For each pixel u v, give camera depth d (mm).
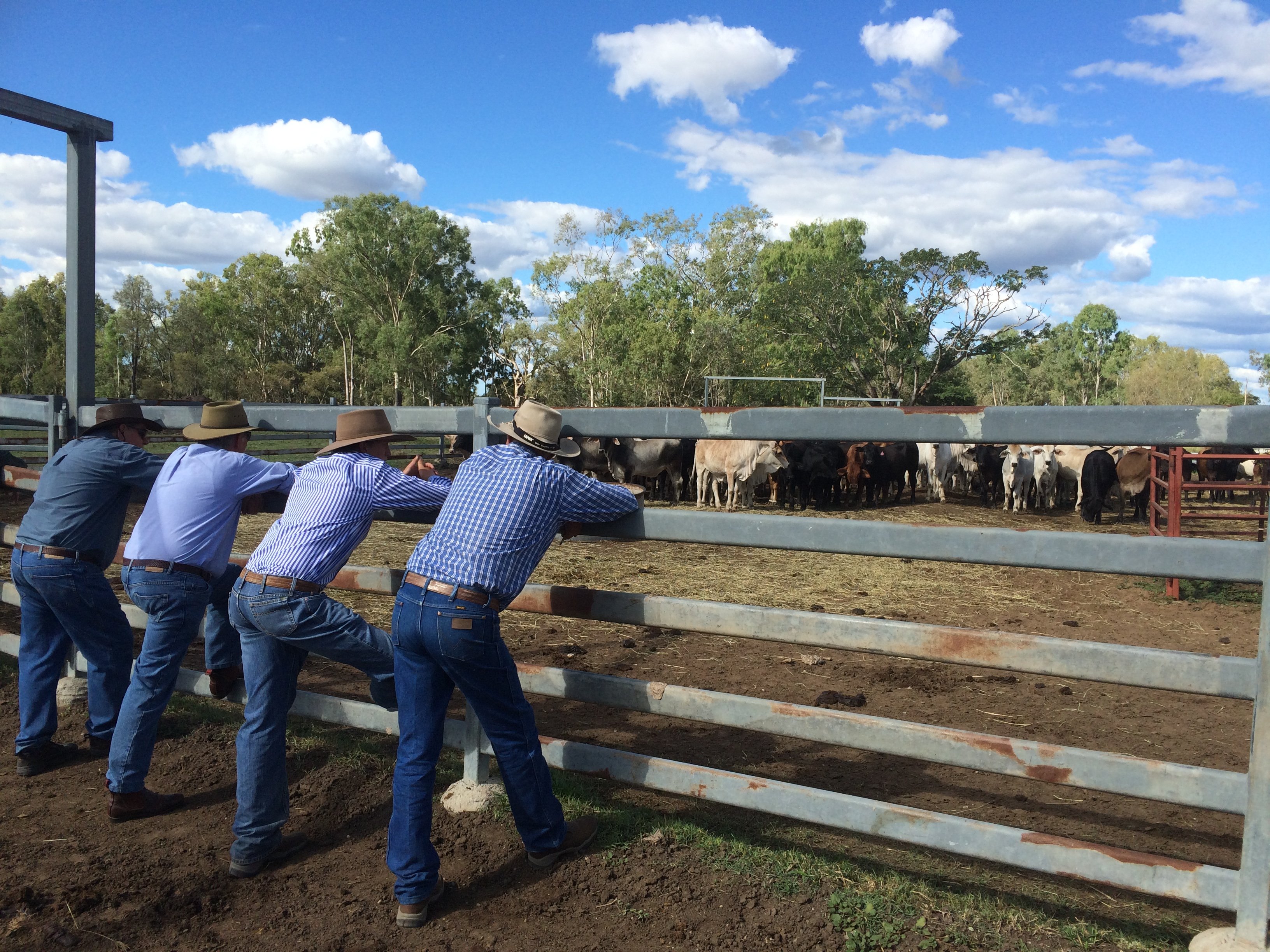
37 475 4961
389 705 3332
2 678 5090
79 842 3287
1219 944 2379
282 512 3762
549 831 3006
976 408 2635
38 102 4535
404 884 2717
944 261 50938
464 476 2943
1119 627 7203
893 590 8539
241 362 65125
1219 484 8148
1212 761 4152
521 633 6273
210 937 2688
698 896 2852
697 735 4422
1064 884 2969
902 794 3740
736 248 54688
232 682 3982
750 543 2908
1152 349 93375
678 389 45688
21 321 65812
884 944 2574
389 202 57781
